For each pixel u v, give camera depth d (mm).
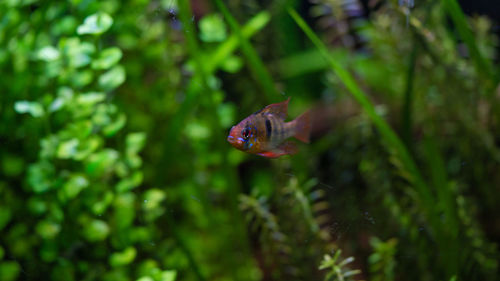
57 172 2287
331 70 3742
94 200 2344
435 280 2689
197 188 3053
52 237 2209
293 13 2275
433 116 3260
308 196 2521
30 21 2520
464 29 2299
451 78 2865
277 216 2500
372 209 2955
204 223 3111
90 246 2488
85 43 2180
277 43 3916
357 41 3846
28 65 2486
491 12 5109
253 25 2660
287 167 2582
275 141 1443
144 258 2809
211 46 3299
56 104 2129
